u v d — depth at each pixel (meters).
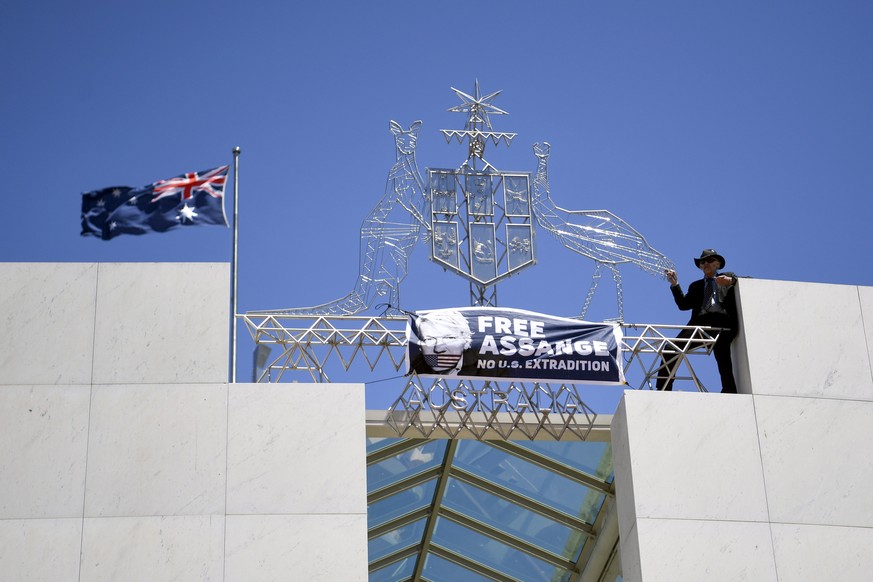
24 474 17.61
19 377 18.17
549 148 21.66
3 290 18.64
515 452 23.48
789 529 18.22
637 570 17.84
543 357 19.42
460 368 19.22
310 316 19.56
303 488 17.78
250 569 17.25
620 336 19.70
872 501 18.59
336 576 17.28
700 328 19.83
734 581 17.77
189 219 20.61
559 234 21.00
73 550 17.22
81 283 18.81
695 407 18.92
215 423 18.09
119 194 20.73
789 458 18.75
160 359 18.44
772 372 19.41
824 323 19.91
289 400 18.33
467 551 26.38
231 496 17.66
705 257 20.52
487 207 20.95
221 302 18.91
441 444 23.47
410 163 20.94
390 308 19.80
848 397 19.38
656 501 18.17
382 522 25.17
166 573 17.16
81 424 17.97
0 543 17.17
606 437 20.06
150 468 17.77
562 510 24.62
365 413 18.95
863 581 18.00
